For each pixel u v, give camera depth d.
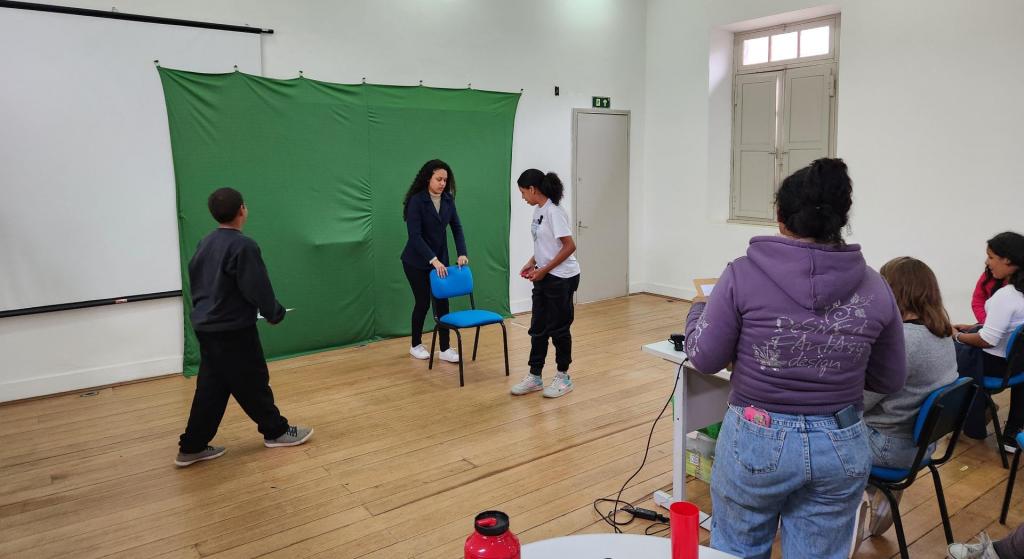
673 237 7.30
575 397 4.26
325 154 5.26
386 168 5.59
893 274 2.25
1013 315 3.14
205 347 3.23
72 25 4.26
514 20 6.32
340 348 5.48
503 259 6.42
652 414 3.96
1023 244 3.16
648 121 7.42
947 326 2.18
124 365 4.64
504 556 1.08
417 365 4.99
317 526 2.77
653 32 7.25
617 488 3.05
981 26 4.88
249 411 3.42
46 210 4.30
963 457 3.33
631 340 5.64
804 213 1.47
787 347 1.45
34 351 4.34
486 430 3.74
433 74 5.85
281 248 5.13
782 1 6.05
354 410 4.08
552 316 4.14
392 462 3.36
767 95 6.65
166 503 2.97
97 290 4.50
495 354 5.26
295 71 5.14
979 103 4.94
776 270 1.47
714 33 6.72
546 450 3.47
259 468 3.31
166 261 4.72
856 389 1.49
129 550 2.61
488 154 6.19
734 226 6.68
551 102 6.66
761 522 1.58
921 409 2.12
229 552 2.59
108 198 4.48
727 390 2.85
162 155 4.63
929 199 5.28
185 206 4.72
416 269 4.91
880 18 5.45
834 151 6.17
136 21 4.45
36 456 3.48
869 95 5.58
